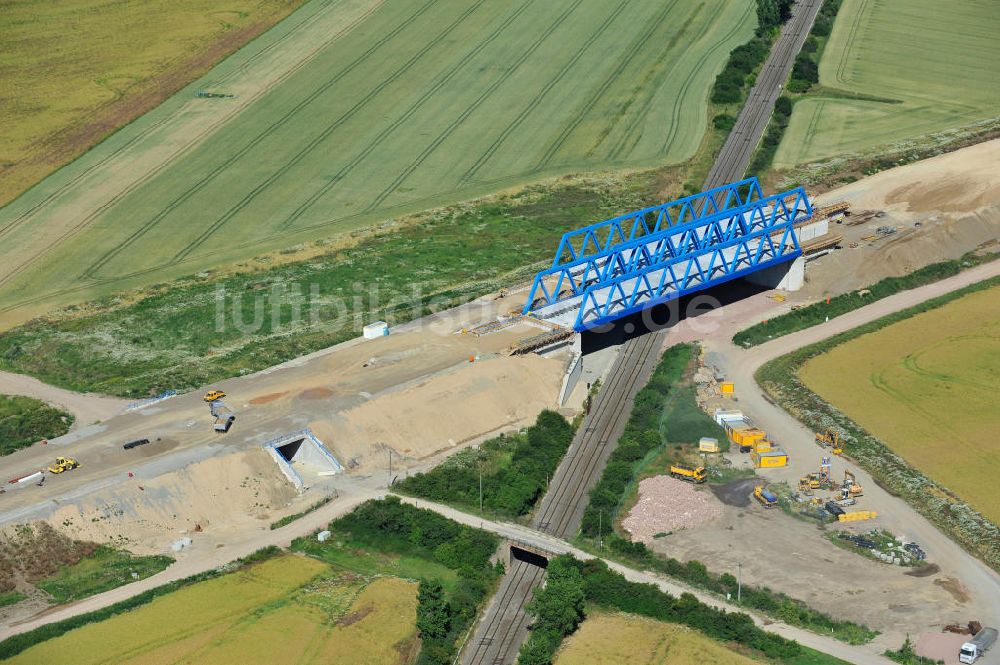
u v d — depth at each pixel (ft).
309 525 643.86
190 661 550.36
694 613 573.33
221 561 618.03
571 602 569.23
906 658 545.44
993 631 558.97
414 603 587.27
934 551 620.08
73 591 597.93
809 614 576.20
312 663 549.95
